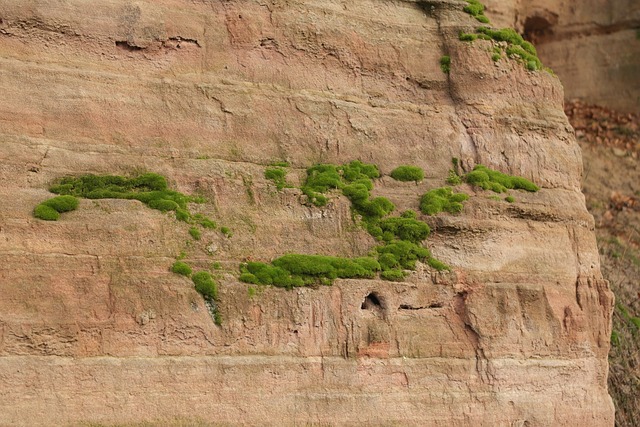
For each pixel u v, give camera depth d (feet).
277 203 32.24
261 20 34.55
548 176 37.22
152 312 28.58
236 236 31.01
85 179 29.76
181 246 29.94
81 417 26.86
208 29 33.76
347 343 30.99
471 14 38.86
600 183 53.42
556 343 34.37
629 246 49.34
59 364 27.07
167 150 31.63
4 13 30.53
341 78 35.53
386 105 35.83
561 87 39.52
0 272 27.07
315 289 31.09
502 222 34.68
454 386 32.14
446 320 32.86
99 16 31.91
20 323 26.86
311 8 35.68
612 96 58.29
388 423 30.71
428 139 35.83
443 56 37.37
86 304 27.86
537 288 34.42
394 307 31.99
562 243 35.94
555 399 33.86
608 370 39.29
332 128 34.53
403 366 31.55
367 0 37.24
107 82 31.40
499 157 36.60
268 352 29.91
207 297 29.53
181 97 32.45
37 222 28.12
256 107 33.53
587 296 35.76
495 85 37.45
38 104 30.14
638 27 58.29
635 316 45.19
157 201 30.25
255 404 29.09
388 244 32.94
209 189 31.37
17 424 26.05
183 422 27.99
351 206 33.32
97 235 28.73
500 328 33.30
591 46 58.49
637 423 40.55
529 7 56.34
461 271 33.32
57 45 31.19
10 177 28.76
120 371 27.68
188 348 28.89
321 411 29.89
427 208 33.78
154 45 32.53
